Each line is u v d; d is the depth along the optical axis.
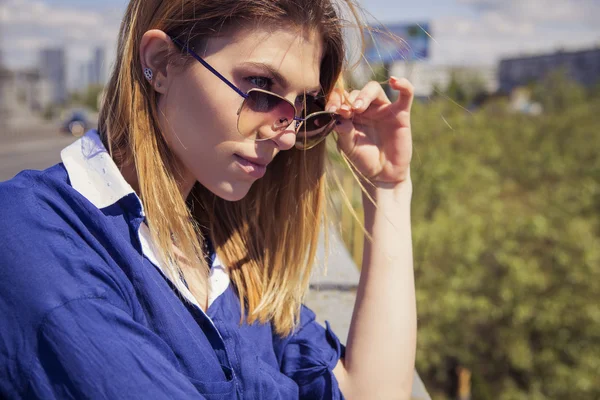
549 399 8.72
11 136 30.52
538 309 8.75
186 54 1.07
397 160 1.53
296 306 1.45
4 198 0.95
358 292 1.49
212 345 1.14
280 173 1.45
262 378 1.20
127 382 0.87
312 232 1.45
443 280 9.16
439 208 10.71
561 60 78.25
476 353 9.20
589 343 8.65
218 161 1.10
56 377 0.85
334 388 1.34
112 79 1.16
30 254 0.89
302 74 1.12
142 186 1.09
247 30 1.05
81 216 1.00
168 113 1.11
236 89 1.07
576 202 11.86
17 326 0.86
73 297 0.88
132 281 1.01
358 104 1.41
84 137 1.10
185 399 0.91
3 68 41.28
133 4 1.11
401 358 1.41
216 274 1.24
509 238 9.57
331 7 1.17
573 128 19.34
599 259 8.99
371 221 1.53
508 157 17.06
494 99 22.12
